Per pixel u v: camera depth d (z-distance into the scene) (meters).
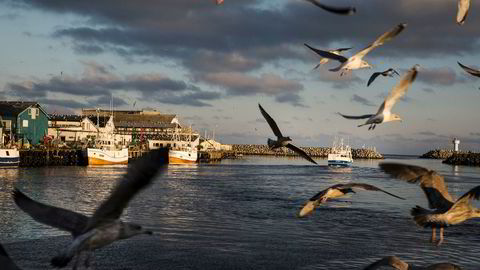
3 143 88.12
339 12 6.35
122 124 148.88
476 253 24.92
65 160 95.69
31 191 48.41
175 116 155.88
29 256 23.00
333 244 26.66
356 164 145.88
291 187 58.16
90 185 55.06
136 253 23.92
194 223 32.12
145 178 5.63
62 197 44.72
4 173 71.38
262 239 27.62
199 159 133.25
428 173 7.87
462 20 8.73
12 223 30.03
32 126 100.25
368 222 33.22
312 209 9.91
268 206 40.62
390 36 9.23
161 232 28.81
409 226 31.77
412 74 8.19
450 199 7.87
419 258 23.97
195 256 23.72
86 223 6.12
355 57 10.01
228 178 72.50
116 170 82.31
